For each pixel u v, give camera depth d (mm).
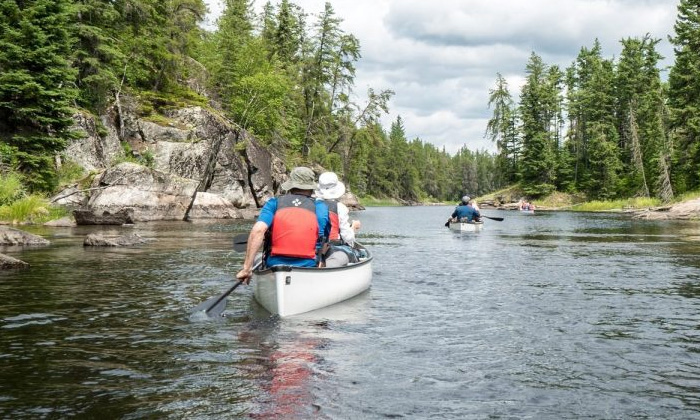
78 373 3635
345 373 3723
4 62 21688
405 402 3191
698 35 49000
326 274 5996
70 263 9500
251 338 4652
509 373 3785
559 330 5078
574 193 66312
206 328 4992
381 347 4418
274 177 43188
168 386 3396
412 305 6266
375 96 53312
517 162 73375
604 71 66250
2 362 3863
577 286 7715
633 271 9359
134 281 7672
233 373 3678
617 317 5668
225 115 44031
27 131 22938
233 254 11242
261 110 45562
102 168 27984
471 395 3338
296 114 54094
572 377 3717
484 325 5266
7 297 6359
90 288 7047
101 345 4359
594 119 65500
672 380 3660
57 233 16062
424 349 4379
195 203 28062
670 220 31734
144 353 4148
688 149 49500
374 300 6574
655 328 5176
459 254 12391
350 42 52906
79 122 27547
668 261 10875
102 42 30141
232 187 35125
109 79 29672
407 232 21453
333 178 7438
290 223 5828
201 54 51750
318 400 3186
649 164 56938
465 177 148000
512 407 3145
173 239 14984
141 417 2891
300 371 3744
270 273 5590
